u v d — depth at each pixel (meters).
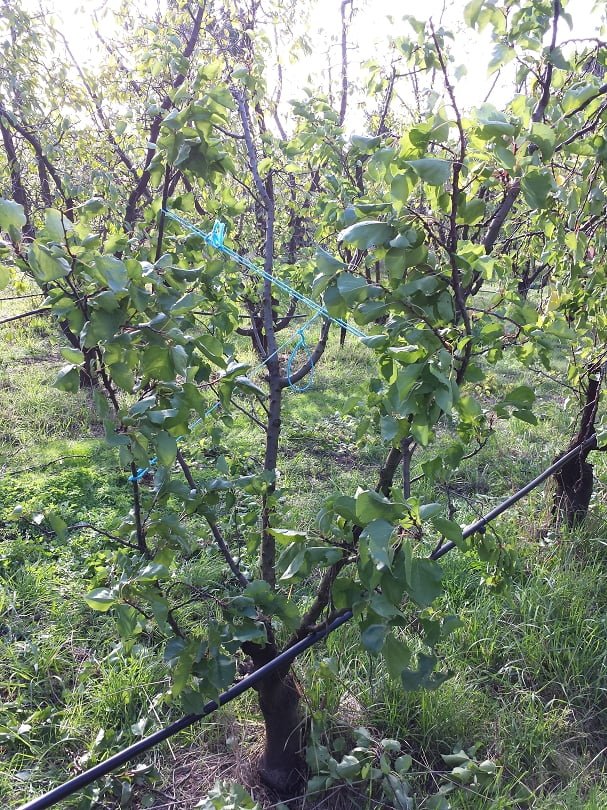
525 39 1.56
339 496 1.53
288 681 2.29
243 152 3.53
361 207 1.33
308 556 1.56
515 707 2.84
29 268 1.43
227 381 1.81
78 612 3.27
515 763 2.57
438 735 2.66
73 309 1.39
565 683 2.96
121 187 4.88
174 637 1.72
